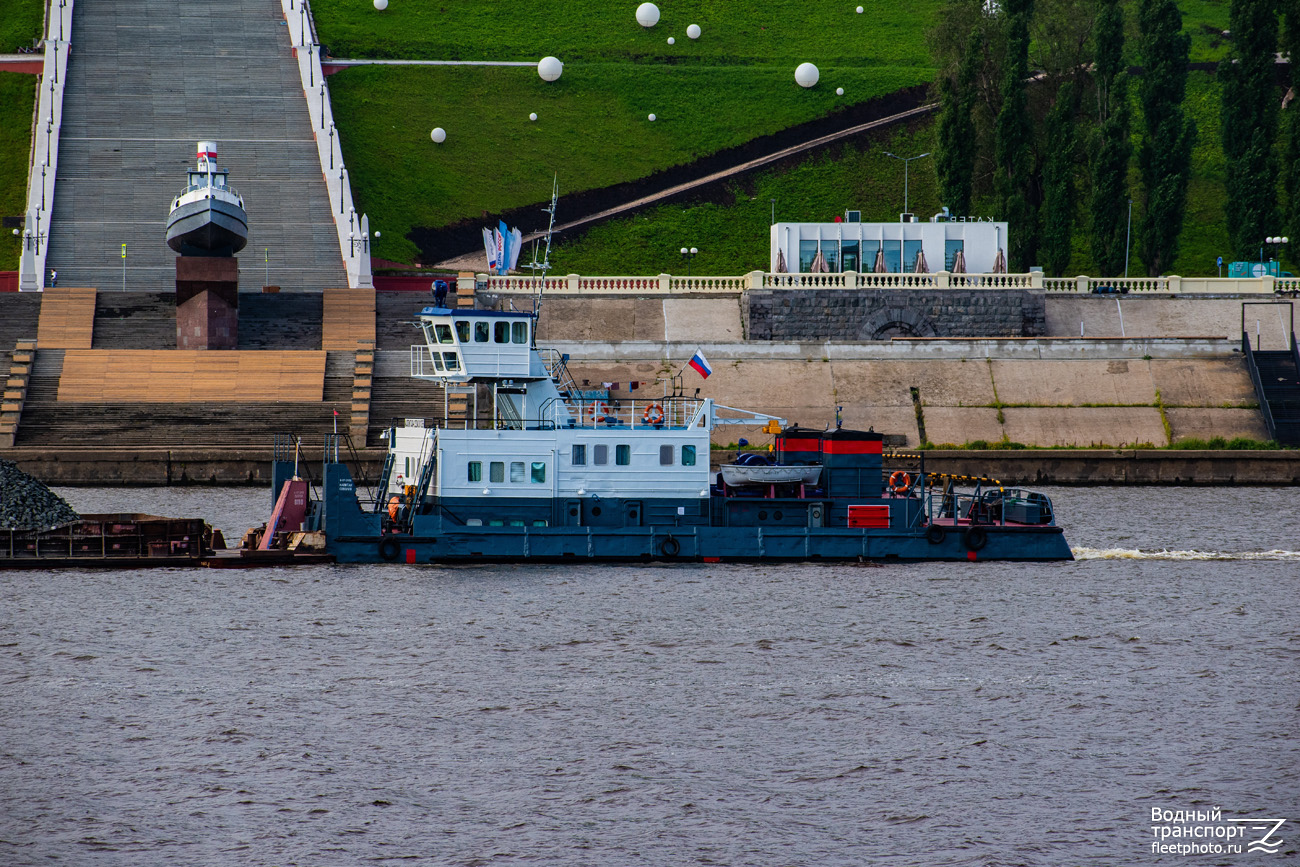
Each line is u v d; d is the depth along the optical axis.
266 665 145.88
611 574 189.50
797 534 198.12
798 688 140.12
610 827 106.00
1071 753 122.19
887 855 101.75
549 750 121.75
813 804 110.75
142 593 175.88
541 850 101.94
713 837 104.38
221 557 191.25
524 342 195.00
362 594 176.12
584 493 194.00
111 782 113.81
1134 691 139.88
